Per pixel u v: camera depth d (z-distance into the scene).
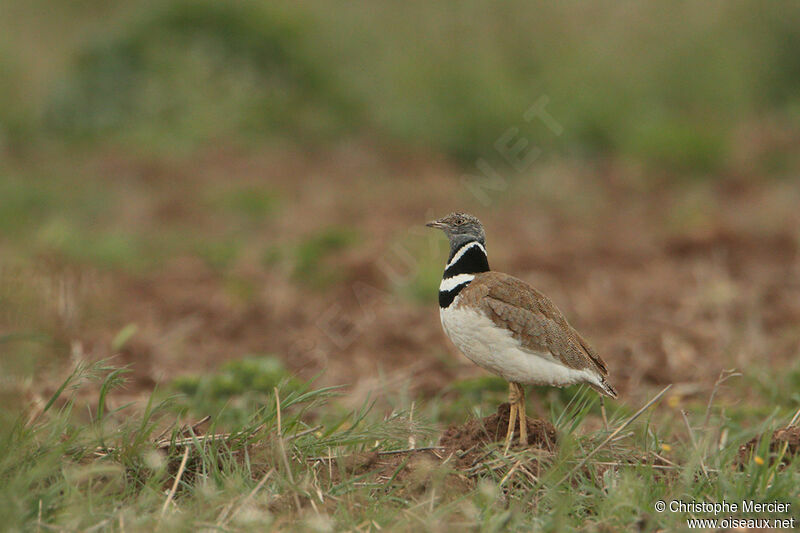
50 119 20.25
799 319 12.33
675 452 7.68
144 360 11.00
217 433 7.46
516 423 7.66
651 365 10.77
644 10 21.73
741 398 9.78
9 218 15.49
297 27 21.64
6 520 5.74
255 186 18.03
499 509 6.43
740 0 22.41
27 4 24.38
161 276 14.25
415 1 22.02
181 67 20.62
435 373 10.64
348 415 7.61
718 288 13.30
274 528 5.98
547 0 21.44
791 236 15.73
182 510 6.28
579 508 6.58
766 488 6.69
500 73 20.20
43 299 10.74
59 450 6.44
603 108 20.08
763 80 22.11
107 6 24.00
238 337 12.12
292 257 14.54
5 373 8.07
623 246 15.59
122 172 18.56
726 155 19.66
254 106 20.80
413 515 6.23
